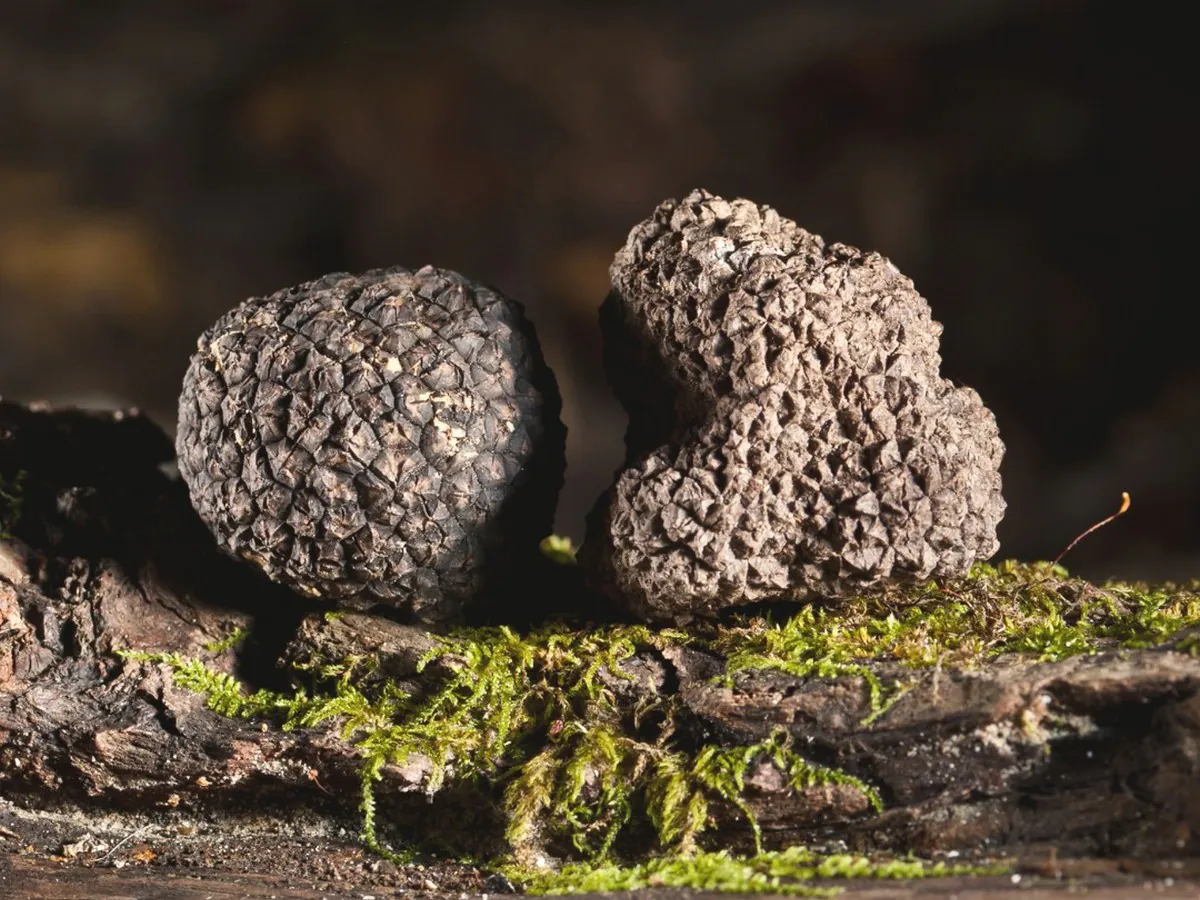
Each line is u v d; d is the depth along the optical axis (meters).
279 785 0.34
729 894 0.32
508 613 0.36
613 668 0.34
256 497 0.34
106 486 0.37
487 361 0.34
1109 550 0.90
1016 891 0.32
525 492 0.35
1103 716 0.33
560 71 1.18
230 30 1.17
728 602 0.34
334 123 1.19
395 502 0.34
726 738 0.33
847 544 0.33
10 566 0.36
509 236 1.22
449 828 0.34
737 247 0.34
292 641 0.35
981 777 0.33
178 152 1.20
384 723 0.34
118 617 0.35
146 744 0.34
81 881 0.34
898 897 0.32
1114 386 1.04
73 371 1.18
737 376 0.34
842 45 1.11
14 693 0.35
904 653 0.34
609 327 0.35
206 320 1.21
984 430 0.34
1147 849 0.32
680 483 0.33
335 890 0.33
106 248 1.18
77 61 1.15
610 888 0.33
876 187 1.11
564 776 0.34
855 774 0.33
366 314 0.35
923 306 0.34
